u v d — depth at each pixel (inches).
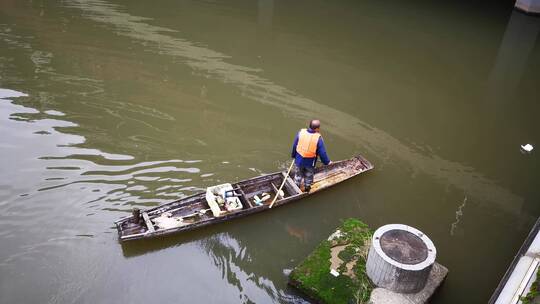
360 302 229.9
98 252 263.3
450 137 418.9
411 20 715.4
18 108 387.2
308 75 502.6
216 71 488.7
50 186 305.7
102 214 288.5
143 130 376.8
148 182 319.3
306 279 244.2
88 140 356.2
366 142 396.2
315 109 436.8
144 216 274.2
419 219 318.3
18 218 279.0
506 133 434.9
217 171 338.6
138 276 252.7
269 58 532.1
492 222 324.2
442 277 254.2
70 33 535.8
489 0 880.3
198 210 293.6
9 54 472.4
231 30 598.9
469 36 671.1
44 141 350.0
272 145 376.2
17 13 575.5
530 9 775.1
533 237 260.1
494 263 290.4
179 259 266.7
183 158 348.2
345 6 749.9
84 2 636.1
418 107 463.8
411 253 229.0
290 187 321.7
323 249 263.1
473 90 512.4
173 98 428.8
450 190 350.3
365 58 560.7
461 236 308.2
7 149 337.1
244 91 455.2
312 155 302.0
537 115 474.0
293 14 684.1
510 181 369.1
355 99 464.1
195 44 544.7
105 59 486.0
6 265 249.1
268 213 307.0
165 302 239.6
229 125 397.4
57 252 260.2
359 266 251.4
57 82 432.8
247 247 280.2
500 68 576.7
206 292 247.9
